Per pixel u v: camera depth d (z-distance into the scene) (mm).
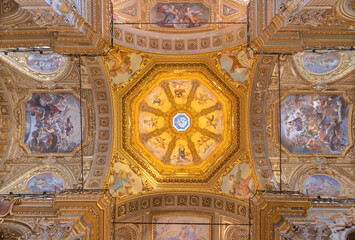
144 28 15016
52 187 13969
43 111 15070
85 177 14164
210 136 16688
